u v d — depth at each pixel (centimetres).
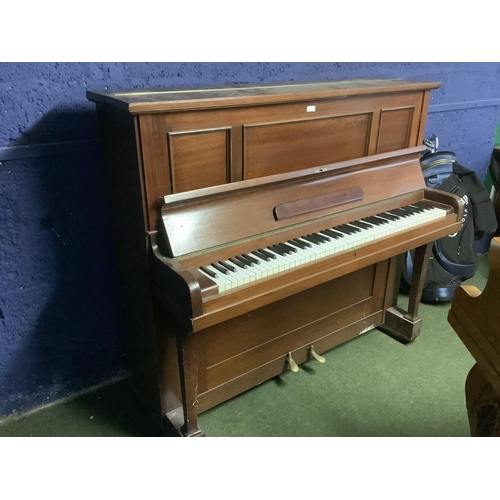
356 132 197
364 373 227
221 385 196
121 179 161
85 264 194
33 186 173
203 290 141
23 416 198
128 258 176
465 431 191
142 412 202
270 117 167
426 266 234
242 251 166
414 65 277
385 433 190
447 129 318
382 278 247
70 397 210
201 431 179
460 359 238
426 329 265
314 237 179
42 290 188
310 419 197
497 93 334
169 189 152
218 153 160
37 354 195
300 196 181
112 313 208
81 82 172
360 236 181
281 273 157
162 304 164
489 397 139
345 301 234
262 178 169
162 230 151
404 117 212
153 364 182
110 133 159
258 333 201
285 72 227
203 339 182
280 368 217
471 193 295
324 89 181
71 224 185
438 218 206
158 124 143
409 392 214
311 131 181
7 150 163
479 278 327
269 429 191
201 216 157
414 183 218
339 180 193
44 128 169
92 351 209
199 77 201
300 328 217
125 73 181
